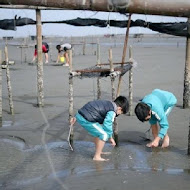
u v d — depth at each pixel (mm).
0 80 6738
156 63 18250
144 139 5969
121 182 4270
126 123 6969
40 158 5094
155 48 32188
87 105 4891
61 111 8031
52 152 5344
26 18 8203
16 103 8914
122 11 2195
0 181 4309
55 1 2143
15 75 14328
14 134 6281
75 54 25641
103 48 33750
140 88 10797
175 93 9938
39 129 6598
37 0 2137
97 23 8086
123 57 5789
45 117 7477
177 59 20391
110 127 4723
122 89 10680
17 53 27188
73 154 5250
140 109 4762
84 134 6246
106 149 5453
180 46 35500
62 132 6395
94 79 12602
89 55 24516
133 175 4477
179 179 4352
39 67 8266
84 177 4430
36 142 5836
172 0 2062
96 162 4918
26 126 6805
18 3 2158
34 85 11711
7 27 8266
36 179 4379
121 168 4703
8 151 5395
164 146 5523
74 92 10320
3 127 6746
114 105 4812
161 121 5051
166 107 5348
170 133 6246
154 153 5266
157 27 7434
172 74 13852
